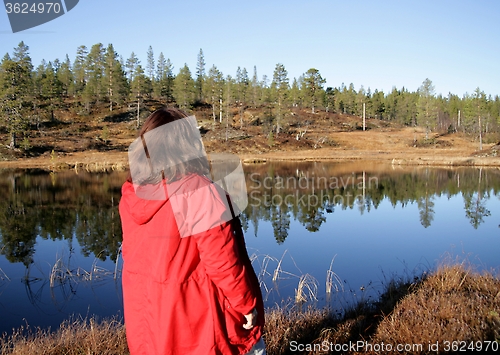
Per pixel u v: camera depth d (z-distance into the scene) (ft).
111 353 10.86
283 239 33.35
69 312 18.20
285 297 18.89
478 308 12.69
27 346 11.95
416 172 93.35
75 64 254.27
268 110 216.74
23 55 170.50
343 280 21.67
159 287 5.14
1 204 50.01
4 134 146.82
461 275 17.60
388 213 46.24
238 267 5.07
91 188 64.49
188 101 213.46
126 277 5.65
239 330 5.47
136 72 200.44
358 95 281.13
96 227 37.60
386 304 14.84
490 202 53.93
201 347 5.19
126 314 5.64
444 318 12.28
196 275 5.17
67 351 11.37
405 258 26.81
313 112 253.65
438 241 32.40
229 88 214.28
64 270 24.39
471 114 200.64
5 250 29.84
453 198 57.52
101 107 207.92
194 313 5.14
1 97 133.28
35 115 169.17
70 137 157.28
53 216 42.70
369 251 28.99
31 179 78.18
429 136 197.16
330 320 13.67
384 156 137.69
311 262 26.08
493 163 114.52
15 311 18.17
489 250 28.73
